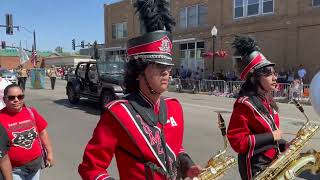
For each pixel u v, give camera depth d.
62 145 8.28
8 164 3.31
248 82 3.20
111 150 2.07
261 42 23.73
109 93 13.34
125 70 2.23
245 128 3.03
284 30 22.38
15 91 3.81
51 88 26.36
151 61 2.08
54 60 67.94
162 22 2.13
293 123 11.32
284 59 22.41
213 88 22.45
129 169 2.05
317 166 2.92
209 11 27.41
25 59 45.56
